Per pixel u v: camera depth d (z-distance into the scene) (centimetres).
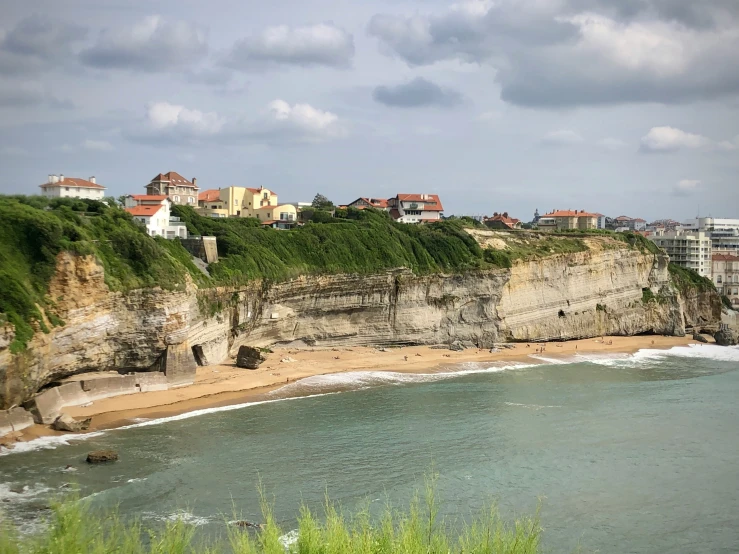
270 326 9850
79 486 4541
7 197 7250
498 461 5447
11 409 5619
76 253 6375
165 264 7431
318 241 10681
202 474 4925
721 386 8781
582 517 4384
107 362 6956
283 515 4178
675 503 4672
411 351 10881
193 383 7675
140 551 2314
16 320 5612
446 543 2322
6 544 2097
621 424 6712
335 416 6800
